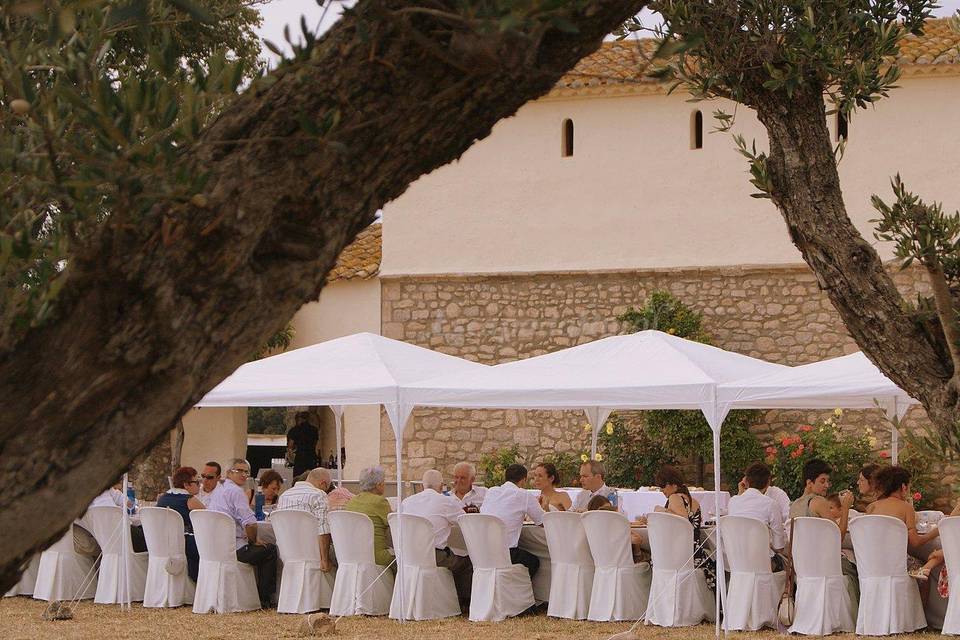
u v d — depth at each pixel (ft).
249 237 10.68
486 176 88.74
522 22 10.08
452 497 50.93
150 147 10.55
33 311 10.53
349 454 89.61
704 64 23.04
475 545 48.57
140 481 95.71
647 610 46.37
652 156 85.51
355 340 55.36
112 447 10.40
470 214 88.79
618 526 47.29
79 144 11.50
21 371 10.36
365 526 49.49
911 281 76.59
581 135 87.10
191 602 53.31
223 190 10.66
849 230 20.81
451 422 86.94
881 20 24.18
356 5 11.12
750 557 45.16
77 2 11.40
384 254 90.17
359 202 11.27
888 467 46.16
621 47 89.20
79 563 54.95
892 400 54.75
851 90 23.72
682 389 45.03
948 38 81.05
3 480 10.11
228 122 11.05
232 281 10.64
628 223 85.61
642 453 81.61
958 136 79.82
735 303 82.79
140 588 54.60
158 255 10.48
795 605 44.37
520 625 46.57
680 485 48.65
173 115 11.19
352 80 10.96
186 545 53.42
